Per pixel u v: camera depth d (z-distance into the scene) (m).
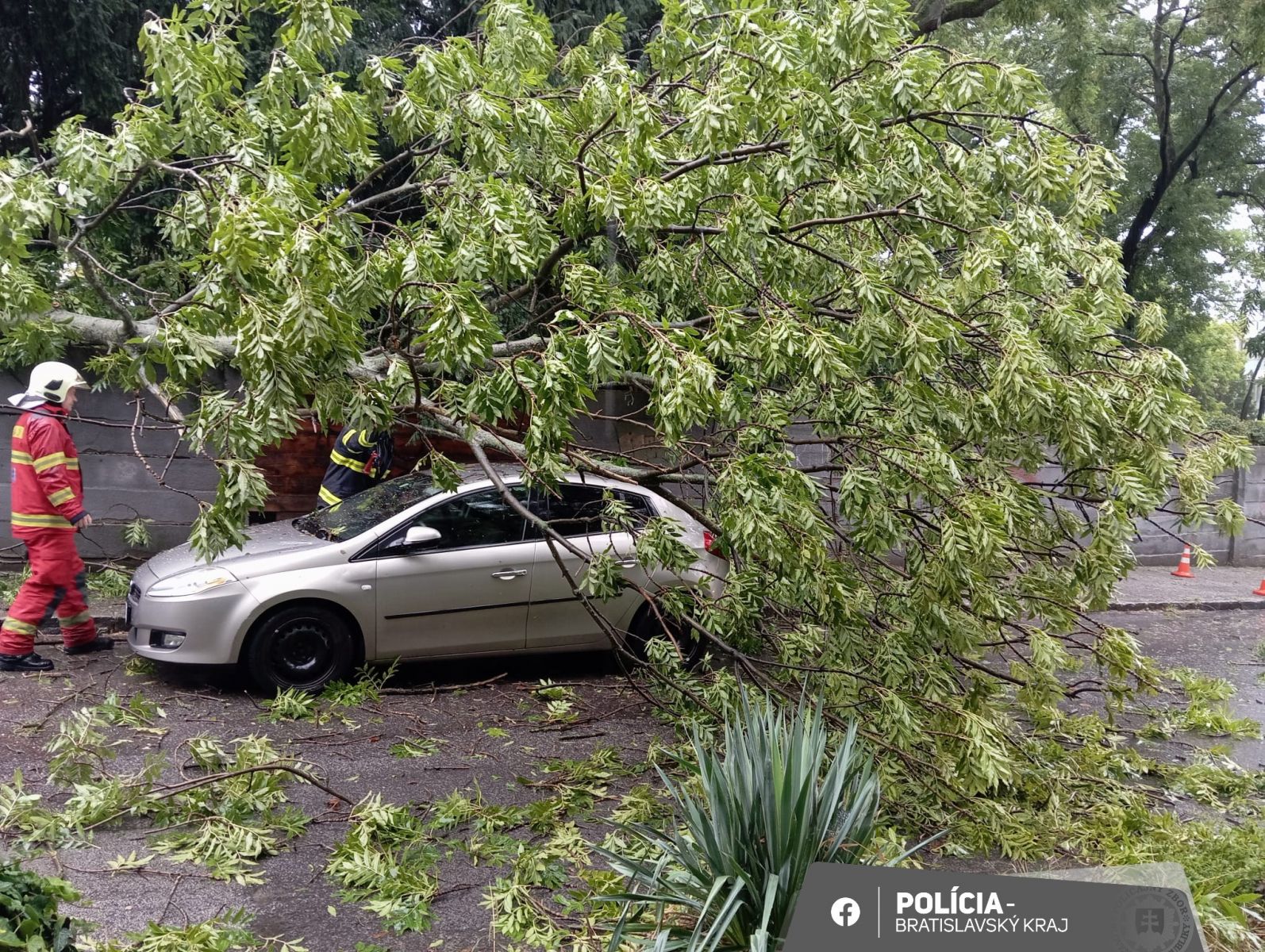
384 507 7.23
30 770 5.14
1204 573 15.38
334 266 3.92
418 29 11.67
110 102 10.48
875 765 4.87
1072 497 5.46
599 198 4.97
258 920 3.87
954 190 5.45
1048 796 5.34
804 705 4.78
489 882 4.25
